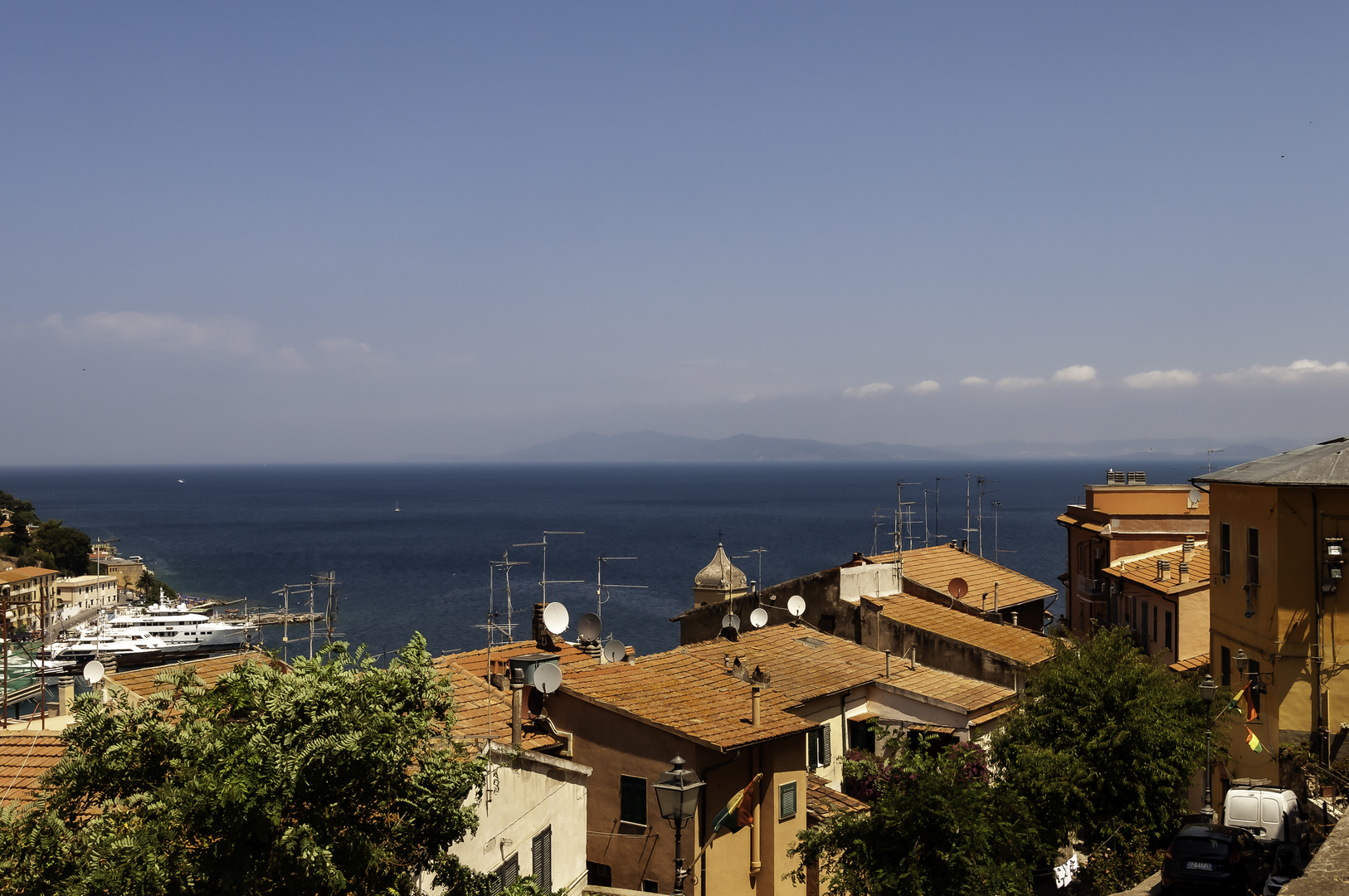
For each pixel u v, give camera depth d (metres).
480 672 32.56
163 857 13.01
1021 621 57.19
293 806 14.33
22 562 172.50
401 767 15.37
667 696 31.17
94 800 15.60
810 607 47.59
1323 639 36.03
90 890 12.73
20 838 13.60
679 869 21.55
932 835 23.00
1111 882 28.95
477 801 18.89
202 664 26.00
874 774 25.50
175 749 14.78
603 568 193.12
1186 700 32.62
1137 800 30.53
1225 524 42.06
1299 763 35.44
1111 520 56.78
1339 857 9.44
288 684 14.96
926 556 58.41
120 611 141.00
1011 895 22.66
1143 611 52.47
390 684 15.96
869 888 23.09
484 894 16.80
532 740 28.36
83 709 15.26
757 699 30.31
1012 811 24.70
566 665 33.00
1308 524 36.41
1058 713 31.84
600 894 25.64
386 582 178.88
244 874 13.38
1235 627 40.56
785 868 30.73
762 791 30.67
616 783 29.48
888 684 39.50
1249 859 26.78
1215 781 39.78
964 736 38.12
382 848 15.02
